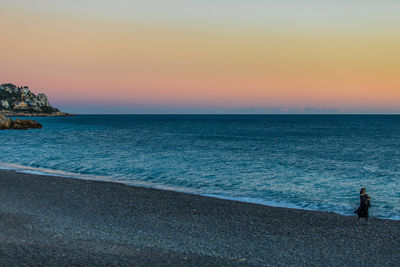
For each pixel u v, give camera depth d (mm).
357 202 21484
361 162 39781
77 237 13133
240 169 33625
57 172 31281
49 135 83125
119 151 48188
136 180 28016
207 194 23234
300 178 29312
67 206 18516
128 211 17922
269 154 46750
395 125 156000
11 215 15938
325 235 14500
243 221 16500
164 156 42906
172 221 16219
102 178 28641
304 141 70312
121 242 12773
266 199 22000
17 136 79250
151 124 163125
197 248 12438
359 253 12344
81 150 49094
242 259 11391
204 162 38031
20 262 9711
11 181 25312
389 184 27125
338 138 78938
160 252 11766
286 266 10914
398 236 14484
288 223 16312
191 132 99250
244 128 127250
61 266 9641
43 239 12539
